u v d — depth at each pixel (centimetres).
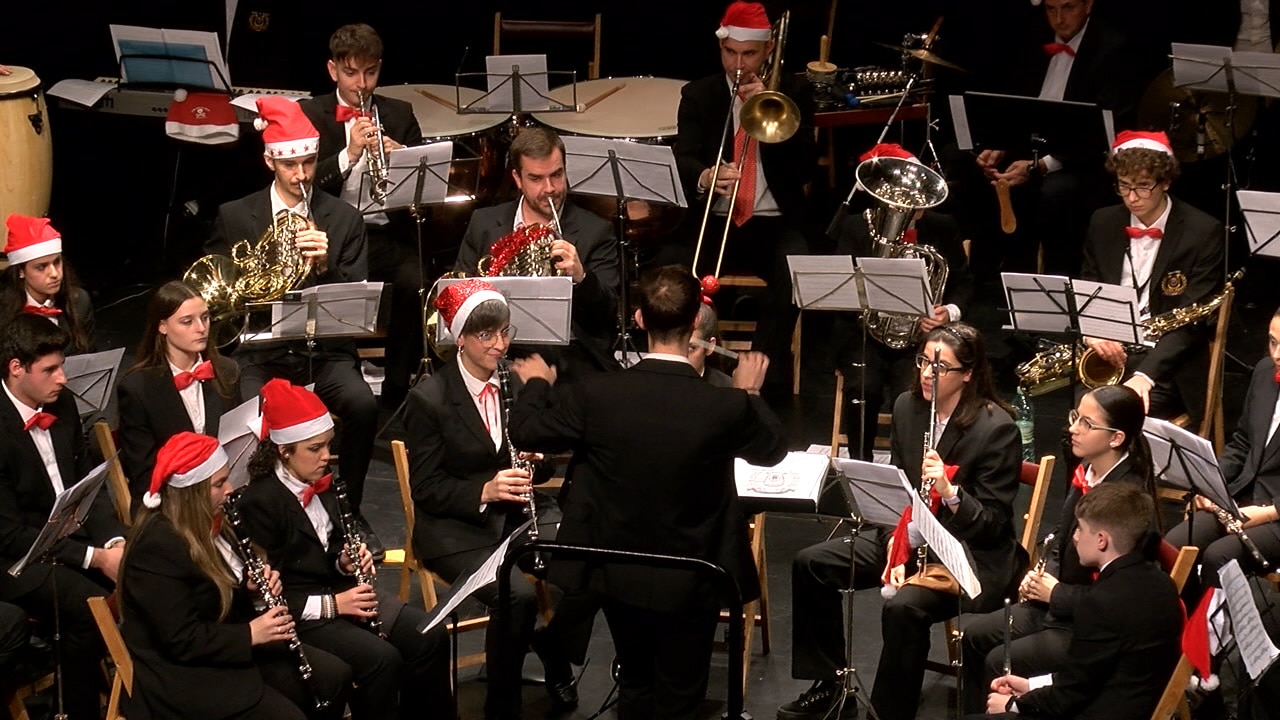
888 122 1816
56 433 1212
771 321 1766
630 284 1675
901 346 1547
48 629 1154
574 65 2375
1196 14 2166
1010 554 1177
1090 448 1141
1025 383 1589
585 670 1277
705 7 2353
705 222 1639
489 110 1847
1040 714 1028
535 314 1299
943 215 1656
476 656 1255
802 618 1210
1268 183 2189
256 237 1487
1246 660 906
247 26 2031
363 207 1698
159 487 1006
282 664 1064
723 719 971
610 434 952
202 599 1015
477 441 1212
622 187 1531
